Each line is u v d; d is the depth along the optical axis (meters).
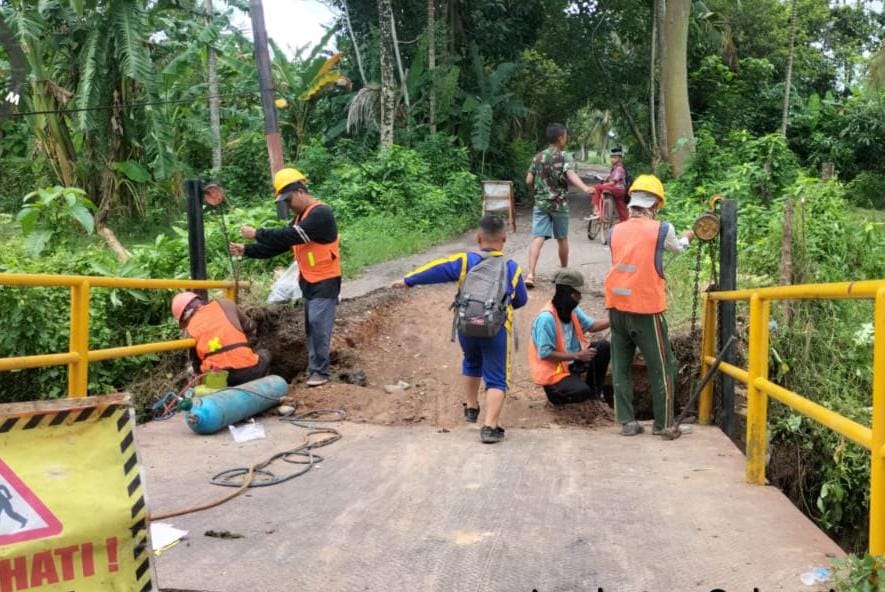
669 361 5.55
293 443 5.39
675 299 8.76
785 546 3.51
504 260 5.53
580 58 29.28
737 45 29.47
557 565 3.37
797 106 26.34
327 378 6.82
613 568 3.32
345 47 25.17
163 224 17.22
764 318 4.44
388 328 8.66
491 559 3.44
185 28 17.52
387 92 20.94
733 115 25.86
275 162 12.70
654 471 4.74
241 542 3.64
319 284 6.66
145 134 15.72
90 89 14.45
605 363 6.59
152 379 7.47
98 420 2.71
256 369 6.37
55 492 2.60
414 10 24.88
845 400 6.50
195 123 18.47
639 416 6.96
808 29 31.80
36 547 2.54
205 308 6.47
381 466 4.88
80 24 14.81
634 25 28.45
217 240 9.75
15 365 4.70
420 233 16.03
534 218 9.51
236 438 5.47
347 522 3.89
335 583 3.22
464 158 21.91
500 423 6.14
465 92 24.53
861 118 24.27
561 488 4.42
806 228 8.22
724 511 4.00
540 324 6.24
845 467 5.89
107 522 2.67
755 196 12.70
